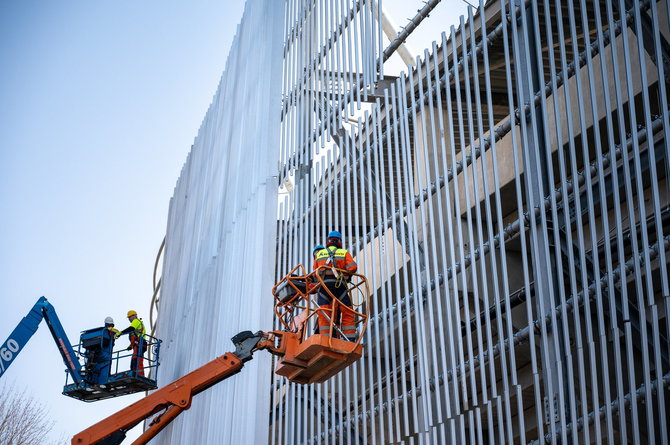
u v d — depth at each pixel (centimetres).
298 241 1764
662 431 985
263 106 1969
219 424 1836
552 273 1157
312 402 1562
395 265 1427
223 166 2253
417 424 1308
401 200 1464
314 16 1898
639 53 1118
